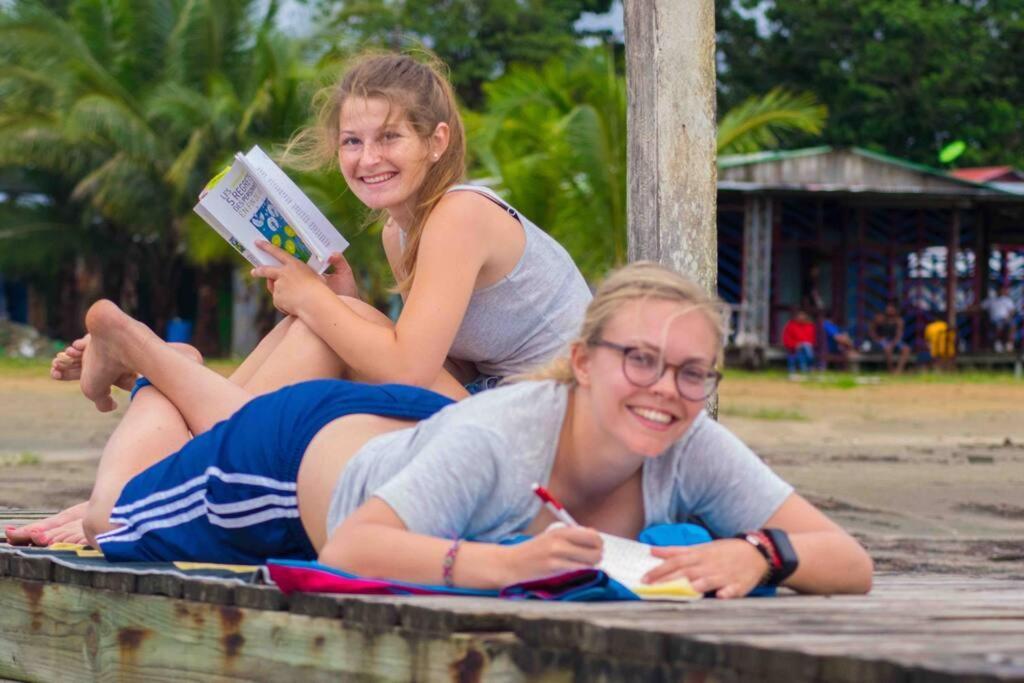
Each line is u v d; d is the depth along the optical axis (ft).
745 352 142.20
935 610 14.37
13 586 19.34
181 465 17.76
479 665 13.41
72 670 18.28
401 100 20.26
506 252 20.31
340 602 14.48
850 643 11.85
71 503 43.86
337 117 20.89
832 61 181.88
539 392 15.01
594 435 14.80
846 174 140.87
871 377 134.41
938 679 10.56
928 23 176.35
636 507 15.80
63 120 138.31
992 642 12.01
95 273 159.43
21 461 57.41
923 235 152.35
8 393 97.81
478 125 117.91
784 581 15.42
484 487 14.85
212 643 16.06
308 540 17.03
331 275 21.43
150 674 16.92
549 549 14.23
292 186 20.61
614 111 106.52
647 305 14.28
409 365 19.39
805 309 146.51
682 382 14.24
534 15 182.70
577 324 21.12
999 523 44.14
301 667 15.01
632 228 26.71
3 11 140.26
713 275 26.50
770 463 61.31
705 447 15.64
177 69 145.07
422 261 19.95
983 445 71.97
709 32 26.55
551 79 111.75
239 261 137.59
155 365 19.43
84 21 145.48
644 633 12.28
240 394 19.29
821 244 148.25
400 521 14.69
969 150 180.96
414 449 15.44
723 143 117.80
